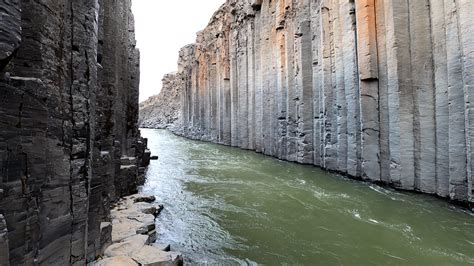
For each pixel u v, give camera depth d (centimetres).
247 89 3231
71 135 471
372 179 1500
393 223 1005
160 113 8869
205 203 1257
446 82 1208
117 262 593
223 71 3844
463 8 1077
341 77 1761
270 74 2653
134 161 1302
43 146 403
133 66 1558
